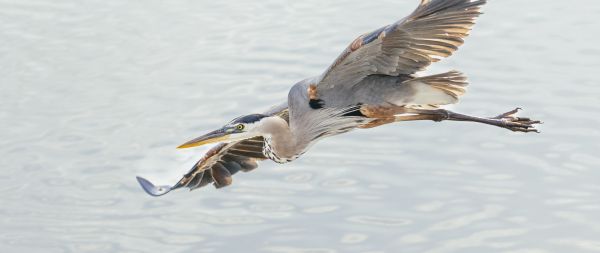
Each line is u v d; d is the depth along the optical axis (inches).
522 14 789.9
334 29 773.3
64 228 577.9
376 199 580.1
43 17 819.4
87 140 650.2
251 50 749.9
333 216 568.1
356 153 621.3
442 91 401.4
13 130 664.4
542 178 593.3
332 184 595.5
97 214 587.8
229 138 444.8
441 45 377.7
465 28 371.9
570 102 666.2
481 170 601.3
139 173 613.6
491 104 664.4
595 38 748.6
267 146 443.8
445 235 547.8
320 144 631.2
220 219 574.9
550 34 756.6
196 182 471.8
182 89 701.3
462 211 567.2
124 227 575.5
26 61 747.4
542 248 534.6
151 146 636.7
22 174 624.1
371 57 391.5
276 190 594.2
